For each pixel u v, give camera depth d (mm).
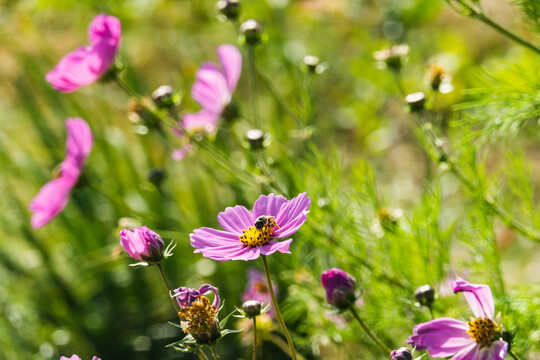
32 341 1405
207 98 1201
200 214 1472
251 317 893
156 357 1404
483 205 1065
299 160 1176
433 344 882
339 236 1126
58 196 1200
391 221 1105
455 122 1049
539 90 1026
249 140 1099
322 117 1726
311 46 1721
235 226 887
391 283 1098
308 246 1264
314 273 1184
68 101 1719
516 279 1375
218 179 1239
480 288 879
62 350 1416
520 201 1214
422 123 1078
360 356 1169
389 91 1661
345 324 1122
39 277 1526
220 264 1369
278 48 1648
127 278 1492
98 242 1543
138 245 896
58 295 1503
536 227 1070
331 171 1138
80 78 1095
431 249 1083
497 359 877
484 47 1703
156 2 1735
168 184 1536
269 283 874
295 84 1604
